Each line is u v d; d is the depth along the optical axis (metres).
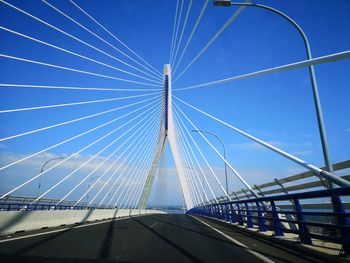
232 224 20.59
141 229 16.89
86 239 11.95
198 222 25.95
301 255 9.20
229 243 11.88
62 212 20.66
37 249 9.25
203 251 9.72
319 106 11.62
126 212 42.56
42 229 16.62
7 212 14.51
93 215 27.52
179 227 19.12
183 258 8.41
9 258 7.69
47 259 7.67
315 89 11.87
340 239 8.00
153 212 72.25
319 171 9.56
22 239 11.76
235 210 20.61
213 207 32.28
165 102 60.16
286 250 10.16
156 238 12.74
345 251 7.91
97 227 18.14
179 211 95.81
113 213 34.94
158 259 8.18
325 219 13.80
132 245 10.55
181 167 57.34
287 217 14.57
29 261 7.37
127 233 14.60
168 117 59.53
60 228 17.30
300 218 10.60
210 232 16.44
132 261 7.80
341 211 8.17
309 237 10.00
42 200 34.88
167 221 25.73
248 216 17.25
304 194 9.52
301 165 10.79
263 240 13.04
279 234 12.60
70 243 10.71
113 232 14.97
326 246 9.62
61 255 8.29
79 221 23.72
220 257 8.73
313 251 8.93
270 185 18.86
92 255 8.41
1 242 10.80
